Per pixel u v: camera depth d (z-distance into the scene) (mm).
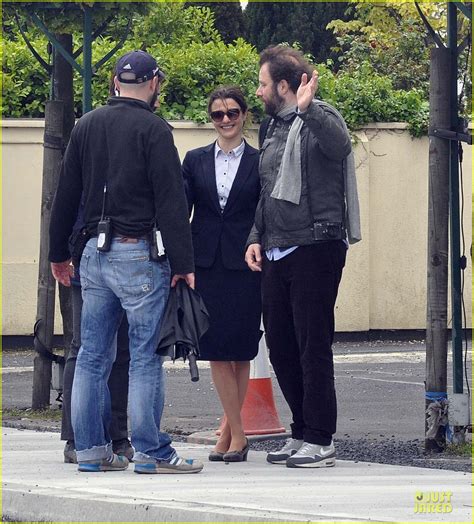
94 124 26219
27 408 41750
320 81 68000
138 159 25844
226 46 71875
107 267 26172
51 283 40938
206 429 37312
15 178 63562
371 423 39000
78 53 42250
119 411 28953
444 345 31625
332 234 27281
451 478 26344
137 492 24266
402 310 69562
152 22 49500
